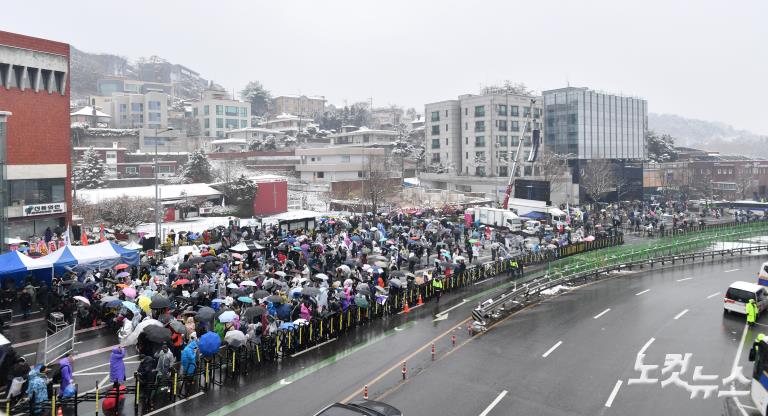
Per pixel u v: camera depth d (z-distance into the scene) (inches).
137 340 840.9
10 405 669.9
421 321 1154.0
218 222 2506.2
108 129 4820.4
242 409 719.7
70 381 710.5
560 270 1576.0
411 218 2378.2
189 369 777.6
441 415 707.4
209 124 6028.5
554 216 2559.1
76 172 3531.0
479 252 1953.7
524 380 829.8
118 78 7775.6
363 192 3046.3
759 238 2447.1
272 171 4244.6
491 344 1004.6
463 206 3075.8
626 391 790.5
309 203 3361.2
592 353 955.3
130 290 988.6
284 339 935.0
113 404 709.9
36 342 972.6
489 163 4229.8
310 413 709.3
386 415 571.8
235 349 846.5
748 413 720.3
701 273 1720.0
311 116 7628.0
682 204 3459.6
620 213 2974.9
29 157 1859.0
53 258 1215.6
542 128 4439.0
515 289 1302.9
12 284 1133.1
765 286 1306.6
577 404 746.2
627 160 4539.9
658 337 1050.1
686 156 5477.4
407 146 5044.3
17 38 1795.0
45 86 1902.1
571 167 3831.2
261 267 1499.8
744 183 4323.3
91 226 2271.2
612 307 1283.2
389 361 909.8
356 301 1085.1
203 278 1206.3
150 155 4367.6
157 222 1838.1
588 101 4173.2
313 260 1432.1
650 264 1877.5
